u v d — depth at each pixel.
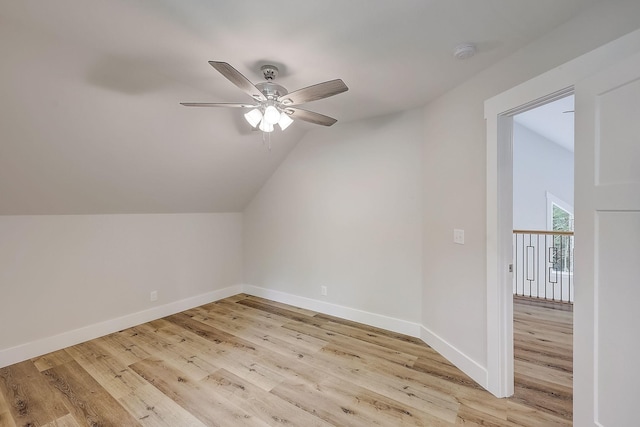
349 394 2.08
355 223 3.40
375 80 2.33
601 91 1.36
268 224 4.27
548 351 2.71
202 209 4.00
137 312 3.35
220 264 4.29
